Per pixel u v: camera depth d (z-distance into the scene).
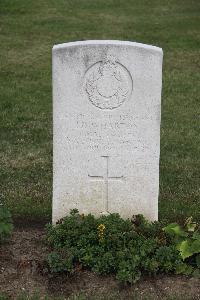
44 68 5.35
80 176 2.60
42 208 2.92
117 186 2.61
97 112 2.52
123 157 2.57
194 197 3.05
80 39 6.20
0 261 2.47
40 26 6.65
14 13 7.13
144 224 2.54
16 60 5.54
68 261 2.38
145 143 2.55
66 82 2.48
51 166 3.40
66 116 2.52
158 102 2.50
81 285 2.35
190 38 6.27
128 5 7.64
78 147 2.56
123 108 2.51
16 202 2.97
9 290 2.32
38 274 2.40
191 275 2.40
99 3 7.72
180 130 3.98
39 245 2.59
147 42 6.12
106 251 2.45
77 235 2.51
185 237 2.48
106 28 6.60
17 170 3.34
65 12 7.25
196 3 7.70
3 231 2.51
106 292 2.32
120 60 2.46
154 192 2.62
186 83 4.98
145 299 2.29
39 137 3.83
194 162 3.48
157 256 2.40
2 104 4.40
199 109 4.40
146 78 2.47
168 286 2.35
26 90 4.76
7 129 3.95
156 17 7.08
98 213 2.65
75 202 2.63
